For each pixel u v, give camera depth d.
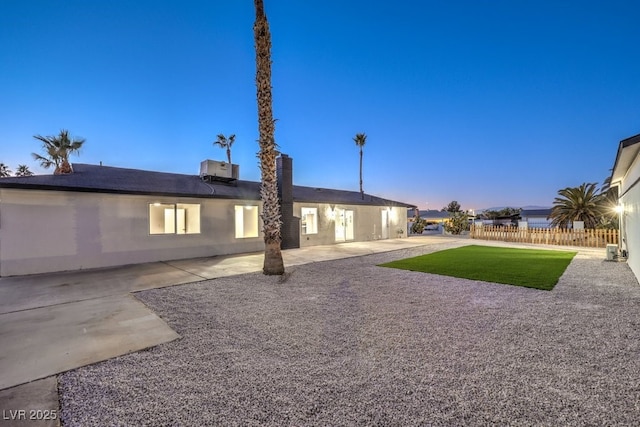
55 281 7.41
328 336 4.09
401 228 21.66
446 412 2.47
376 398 2.68
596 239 15.47
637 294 6.04
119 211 9.73
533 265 9.59
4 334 4.16
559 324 4.43
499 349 3.63
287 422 2.37
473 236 20.39
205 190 12.09
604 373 3.06
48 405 2.60
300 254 12.33
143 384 2.93
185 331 4.28
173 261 10.48
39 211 8.45
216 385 2.91
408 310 5.16
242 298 5.96
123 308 5.32
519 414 2.44
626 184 9.10
